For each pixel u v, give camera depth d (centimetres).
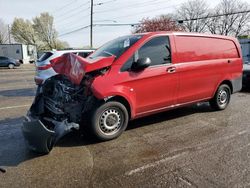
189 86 543
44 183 322
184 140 450
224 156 384
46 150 390
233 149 408
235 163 362
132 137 467
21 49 4175
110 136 450
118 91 436
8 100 862
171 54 507
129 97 453
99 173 343
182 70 520
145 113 489
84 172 346
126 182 321
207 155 388
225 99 643
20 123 579
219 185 308
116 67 441
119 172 344
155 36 489
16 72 2305
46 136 379
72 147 428
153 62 483
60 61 473
